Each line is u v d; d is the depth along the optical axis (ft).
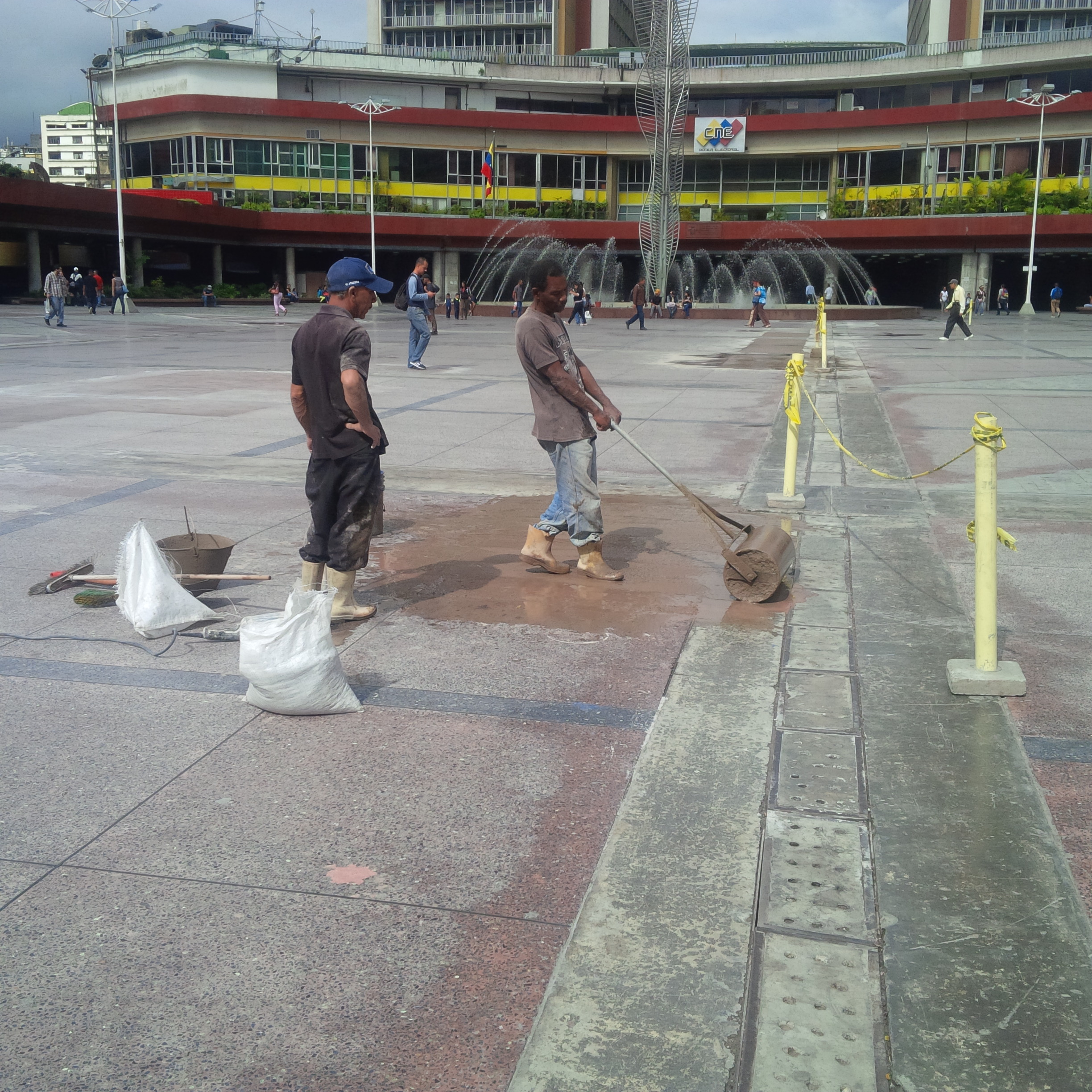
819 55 212.02
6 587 18.35
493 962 8.52
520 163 211.00
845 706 13.60
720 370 62.13
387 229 192.44
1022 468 30.17
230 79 203.51
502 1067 7.41
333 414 15.84
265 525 23.15
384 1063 7.45
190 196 185.88
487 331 111.96
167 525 22.79
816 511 24.85
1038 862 9.92
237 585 18.83
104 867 9.81
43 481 27.22
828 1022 7.79
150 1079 7.27
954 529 23.08
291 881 9.62
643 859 9.99
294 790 11.35
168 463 29.96
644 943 8.71
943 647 15.78
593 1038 7.63
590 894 9.40
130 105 204.13
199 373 56.85
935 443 34.78
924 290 224.74
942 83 206.49
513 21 260.01
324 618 13.17
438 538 22.36
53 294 103.91
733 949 8.64
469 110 213.25
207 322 121.90
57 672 14.65
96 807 10.91
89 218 161.89
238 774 11.69
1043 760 12.09
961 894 9.39
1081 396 47.67
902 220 187.01
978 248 185.47
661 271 173.88
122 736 12.64
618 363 67.15
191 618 16.53
